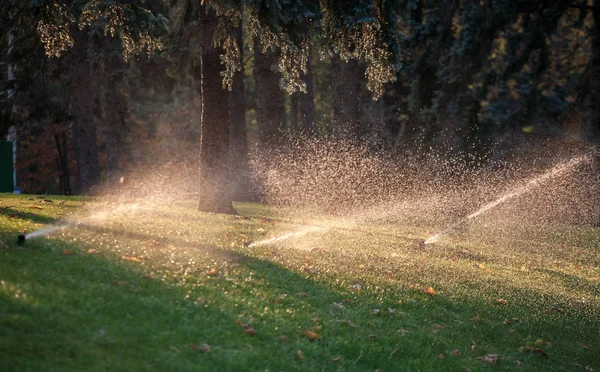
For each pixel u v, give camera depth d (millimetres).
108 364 5148
